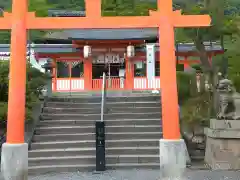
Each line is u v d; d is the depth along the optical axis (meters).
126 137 12.50
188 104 13.47
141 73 25.45
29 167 10.75
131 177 9.70
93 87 25.12
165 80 8.41
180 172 8.08
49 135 12.47
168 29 8.49
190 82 13.85
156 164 11.05
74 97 15.62
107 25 8.57
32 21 8.53
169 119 8.30
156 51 24.58
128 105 14.80
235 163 11.24
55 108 14.37
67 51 25.36
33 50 25.41
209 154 11.73
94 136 12.48
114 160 11.26
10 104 8.30
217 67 13.26
